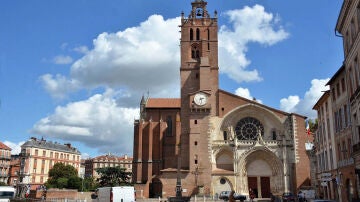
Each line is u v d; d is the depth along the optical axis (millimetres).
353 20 34469
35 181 130875
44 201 62531
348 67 37656
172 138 90938
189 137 73562
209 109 74250
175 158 86938
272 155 72000
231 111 76375
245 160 72375
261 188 72125
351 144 38719
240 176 71125
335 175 46531
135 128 91062
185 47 82875
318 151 57719
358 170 33875
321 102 53594
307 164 71562
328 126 49969
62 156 148000
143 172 87375
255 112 76438
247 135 76000
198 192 69938
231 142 73000
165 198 70438
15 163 138125
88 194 76188
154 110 93750
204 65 78750
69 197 73875
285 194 62562
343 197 42688
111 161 194750
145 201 65438
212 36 83125
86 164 196875
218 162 73875
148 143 89188
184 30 84062
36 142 136375
